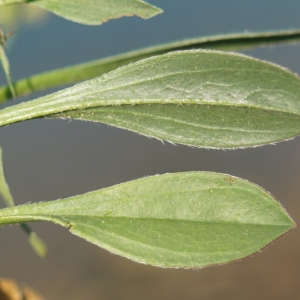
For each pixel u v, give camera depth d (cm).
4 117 16
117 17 17
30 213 16
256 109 16
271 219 15
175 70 16
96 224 16
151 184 16
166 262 15
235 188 16
